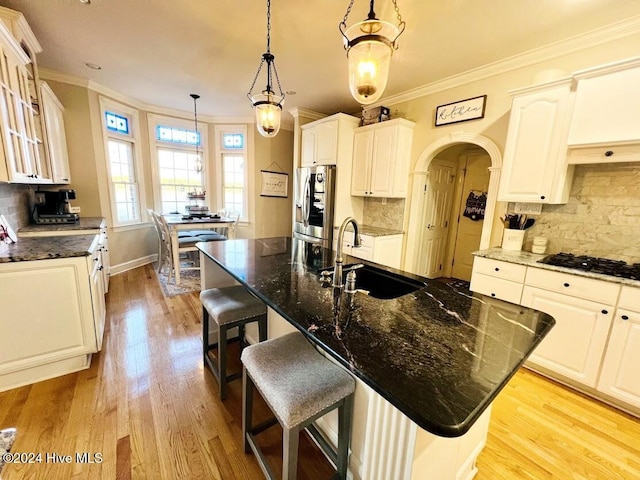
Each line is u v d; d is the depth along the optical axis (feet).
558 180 7.04
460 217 14.79
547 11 6.28
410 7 6.25
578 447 5.05
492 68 8.89
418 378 2.31
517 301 7.18
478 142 9.48
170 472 4.31
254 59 9.20
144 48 8.71
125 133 14.20
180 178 16.88
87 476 4.18
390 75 9.81
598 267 6.42
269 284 4.59
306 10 6.58
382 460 3.14
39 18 7.21
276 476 4.27
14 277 5.59
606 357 5.93
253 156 17.40
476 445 4.28
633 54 6.64
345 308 3.70
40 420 5.11
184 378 6.44
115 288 11.88
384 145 11.49
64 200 10.59
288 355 4.06
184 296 11.24
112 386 6.08
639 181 6.67
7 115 6.02
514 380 6.92
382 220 13.08
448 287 4.74
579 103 6.49
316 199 13.32
